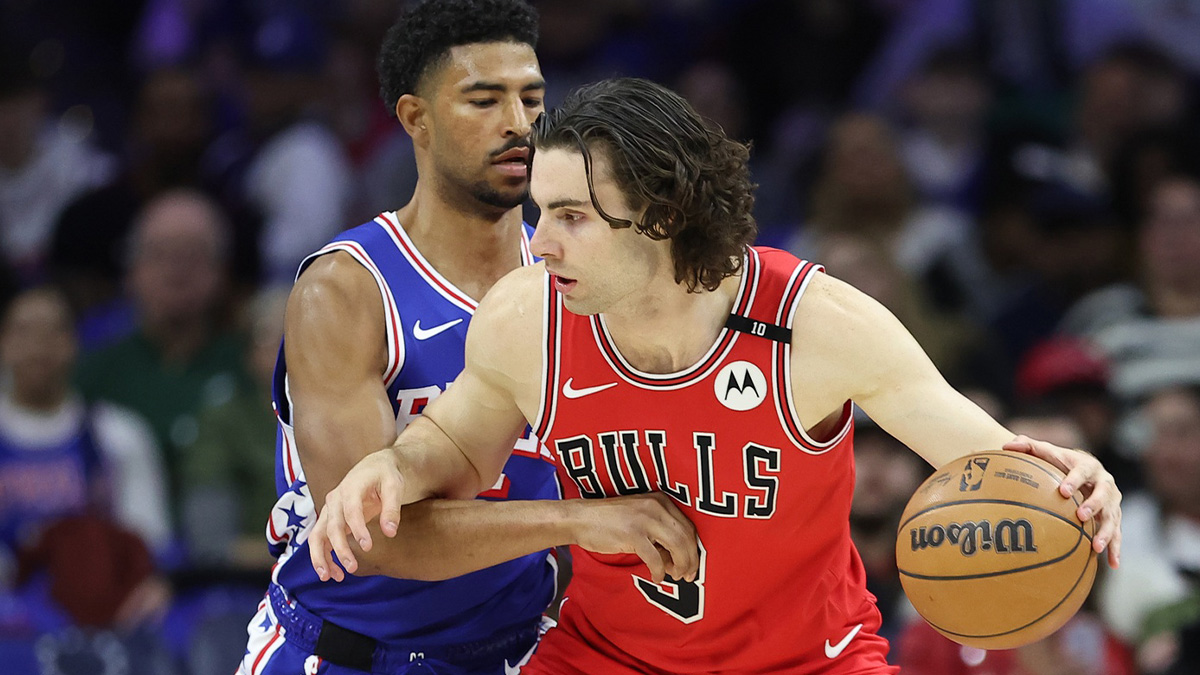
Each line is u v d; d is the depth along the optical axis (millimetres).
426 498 10445
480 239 11625
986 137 28484
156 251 23859
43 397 22031
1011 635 9508
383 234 11617
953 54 29141
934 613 9633
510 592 11922
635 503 10031
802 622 10586
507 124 11156
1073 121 28969
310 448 11016
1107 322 24344
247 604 17625
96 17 36031
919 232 26344
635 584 10664
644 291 9531
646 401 9898
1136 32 31047
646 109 9250
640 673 10930
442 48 11195
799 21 32031
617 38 32312
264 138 29359
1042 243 25906
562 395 10070
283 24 31156
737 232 9500
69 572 17656
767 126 32062
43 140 30688
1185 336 23219
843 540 10617
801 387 9742
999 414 20312
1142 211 26094
